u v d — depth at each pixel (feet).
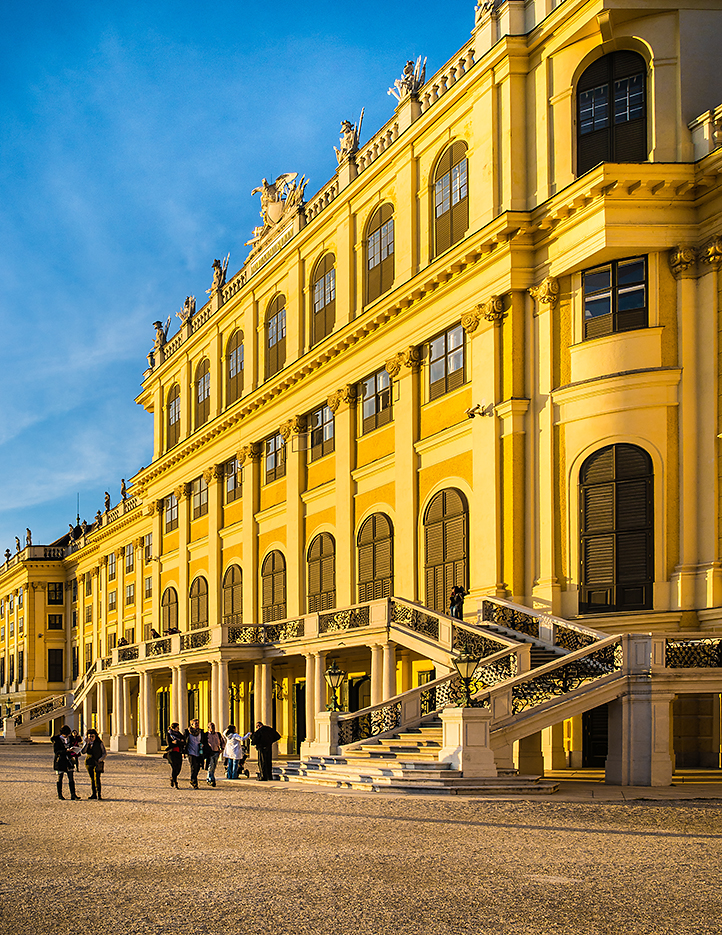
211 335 165.37
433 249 107.24
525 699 68.44
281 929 28.19
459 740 65.92
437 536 102.32
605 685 68.44
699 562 81.00
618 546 83.66
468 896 32.09
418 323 107.14
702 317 83.05
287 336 139.44
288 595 133.39
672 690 68.54
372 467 115.03
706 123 84.07
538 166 92.94
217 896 32.58
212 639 128.77
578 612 84.99
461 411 99.96
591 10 87.86
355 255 122.93
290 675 134.82
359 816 53.01
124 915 30.25
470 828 47.16
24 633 301.22
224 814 56.44
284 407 137.49
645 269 84.94
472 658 70.33
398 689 106.42
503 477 92.27
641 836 44.11
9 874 37.73
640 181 83.05
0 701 321.11
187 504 172.65
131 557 224.74
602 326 86.69
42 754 163.22
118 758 139.03
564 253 88.94
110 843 45.52
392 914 29.78
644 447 83.20
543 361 90.12
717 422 81.20
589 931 27.78
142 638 211.41
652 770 67.67
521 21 95.81
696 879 34.50
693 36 86.69
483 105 98.32
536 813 52.54
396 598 96.17
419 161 110.11
